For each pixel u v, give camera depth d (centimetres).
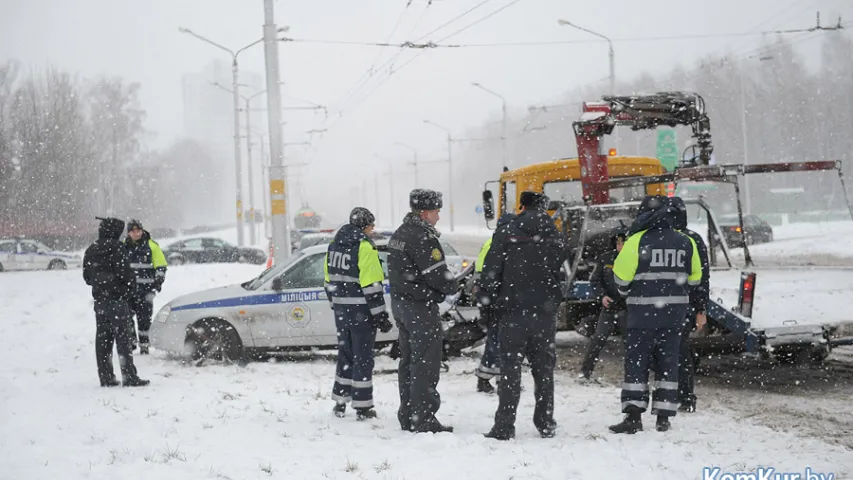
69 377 1543
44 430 1105
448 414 1202
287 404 1288
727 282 1559
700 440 1014
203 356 1709
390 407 1264
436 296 1079
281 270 1744
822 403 1227
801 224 7444
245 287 1766
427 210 1083
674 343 1070
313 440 1048
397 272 1079
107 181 9475
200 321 1717
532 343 1041
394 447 1000
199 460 951
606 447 981
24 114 8088
